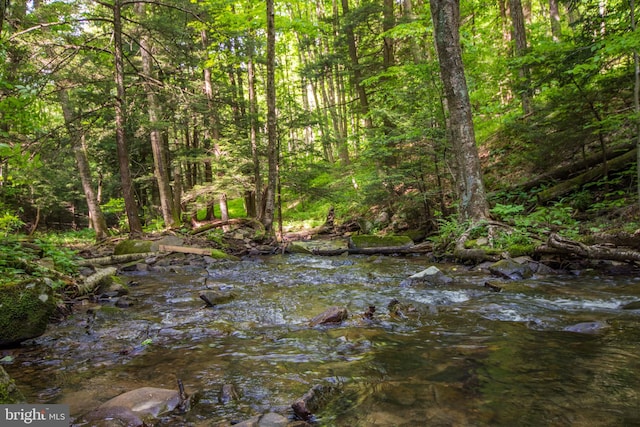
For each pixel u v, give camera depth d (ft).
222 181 55.31
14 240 21.94
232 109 65.00
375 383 9.43
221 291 21.61
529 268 22.16
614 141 32.71
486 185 41.68
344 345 12.46
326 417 7.82
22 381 10.31
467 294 18.54
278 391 9.32
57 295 18.13
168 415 8.22
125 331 14.74
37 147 31.99
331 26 63.57
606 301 15.71
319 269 29.17
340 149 71.92
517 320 14.07
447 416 7.59
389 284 22.29
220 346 12.92
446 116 36.83
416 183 40.52
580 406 7.72
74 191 79.77
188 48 60.18
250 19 53.47
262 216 53.72
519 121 36.76
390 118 37.24
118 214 87.25
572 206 30.60
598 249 20.97
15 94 19.11
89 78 47.60
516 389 8.63
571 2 29.63
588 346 11.06
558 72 27.07
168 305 18.94
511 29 63.62
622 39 20.40
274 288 22.65
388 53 56.39
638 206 25.21
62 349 12.89
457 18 29.04
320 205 78.54
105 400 9.07
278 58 99.71
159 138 58.70
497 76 43.47
